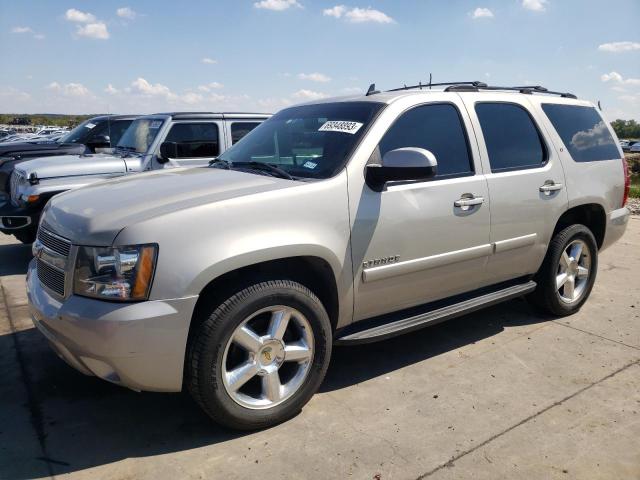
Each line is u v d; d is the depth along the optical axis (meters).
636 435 3.05
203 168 3.95
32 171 6.45
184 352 2.76
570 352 4.16
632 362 3.98
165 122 7.21
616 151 5.22
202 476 2.69
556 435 3.05
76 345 2.74
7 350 4.18
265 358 3.06
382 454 2.87
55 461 2.81
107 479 2.67
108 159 6.96
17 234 7.46
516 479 2.68
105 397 3.48
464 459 2.83
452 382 3.68
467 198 3.83
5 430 3.09
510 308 5.18
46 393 3.53
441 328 4.67
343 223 3.24
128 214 2.81
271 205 2.99
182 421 3.20
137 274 2.65
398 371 3.85
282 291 3.01
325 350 3.24
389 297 3.59
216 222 2.82
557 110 4.79
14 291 5.72
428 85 4.62
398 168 3.20
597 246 5.19
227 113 7.61
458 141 3.94
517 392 3.54
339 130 3.62
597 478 2.68
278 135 4.00
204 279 2.74
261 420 3.04
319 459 2.83
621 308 5.17
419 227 3.58
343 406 3.37
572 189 4.63
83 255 2.76
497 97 4.34
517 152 4.30
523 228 4.26
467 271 3.97
